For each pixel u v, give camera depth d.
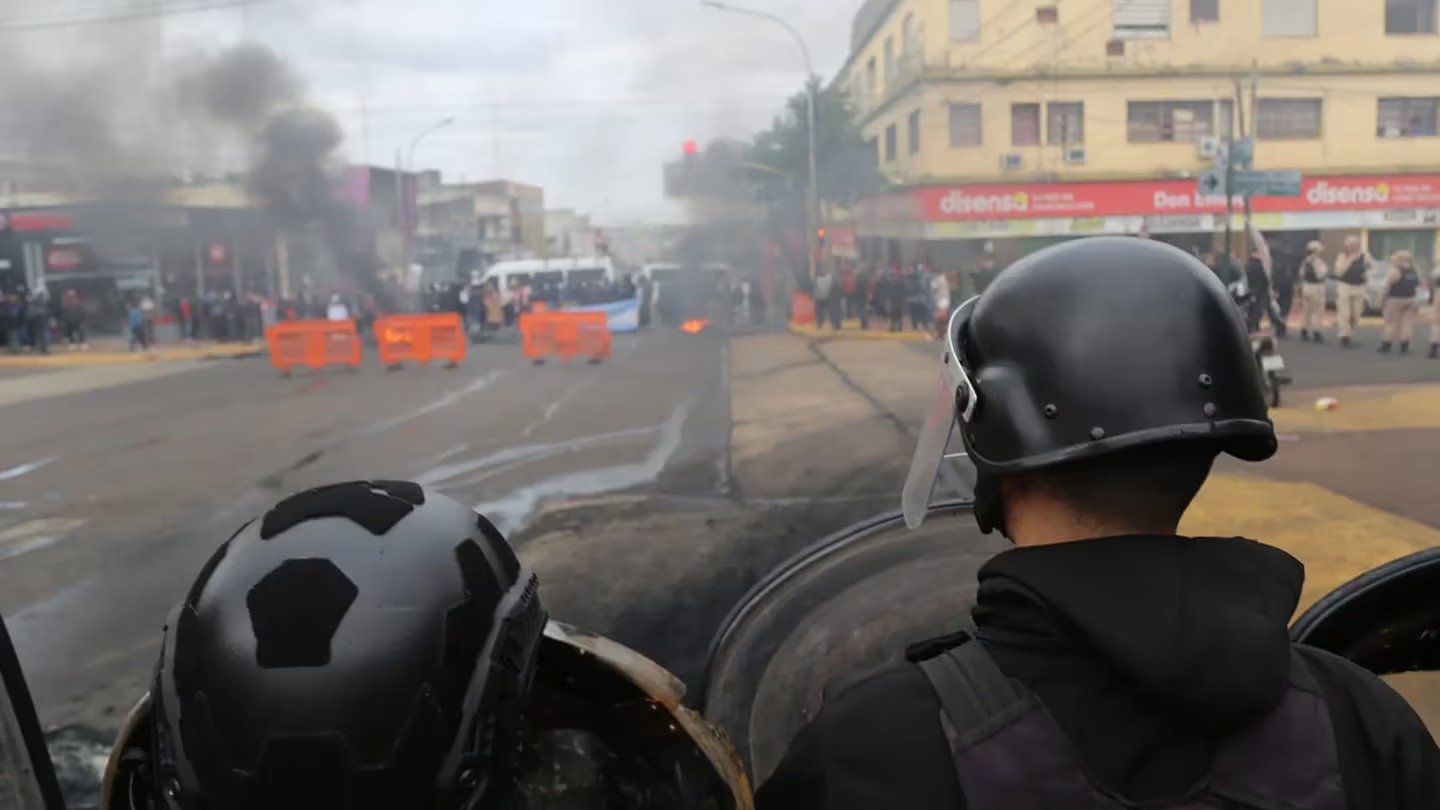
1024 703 0.76
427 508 1.02
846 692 0.84
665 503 6.46
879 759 0.77
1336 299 17.38
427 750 0.90
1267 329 15.94
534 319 17.47
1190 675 0.71
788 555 5.25
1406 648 1.75
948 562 2.12
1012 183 26.78
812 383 12.76
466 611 0.95
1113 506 0.83
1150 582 0.76
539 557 5.36
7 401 14.06
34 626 4.71
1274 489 5.71
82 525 6.64
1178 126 26.53
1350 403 9.02
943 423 1.05
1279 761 0.75
